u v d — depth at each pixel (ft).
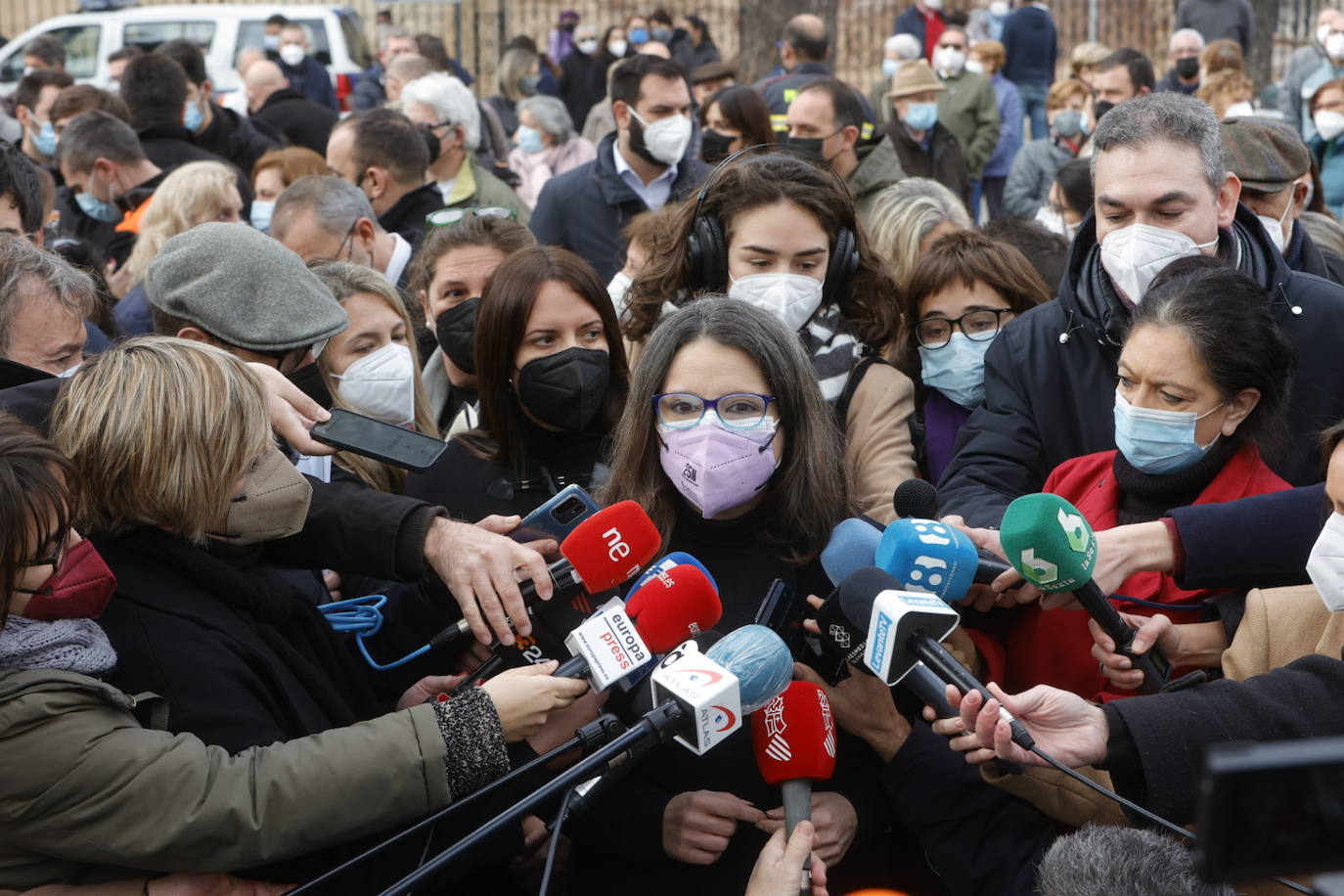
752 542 8.26
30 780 6.29
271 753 6.63
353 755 6.60
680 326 8.05
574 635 7.06
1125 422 8.51
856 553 7.89
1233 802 3.19
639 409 8.13
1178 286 8.45
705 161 18.99
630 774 8.03
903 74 25.32
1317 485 8.24
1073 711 6.89
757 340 7.92
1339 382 9.66
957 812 7.73
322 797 6.50
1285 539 8.02
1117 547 8.07
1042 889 6.12
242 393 7.27
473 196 21.81
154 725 6.70
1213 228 9.74
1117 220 9.83
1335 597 7.27
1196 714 6.86
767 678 6.75
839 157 18.44
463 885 8.54
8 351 9.57
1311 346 9.75
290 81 39.27
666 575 7.15
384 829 6.69
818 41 29.94
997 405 10.48
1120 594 8.67
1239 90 24.35
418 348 13.73
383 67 38.99
